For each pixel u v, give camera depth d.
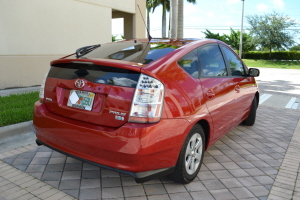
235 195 2.77
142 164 2.31
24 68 8.26
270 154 3.91
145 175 2.38
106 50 3.09
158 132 2.32
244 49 46.47
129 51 2.94
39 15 8.43
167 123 2.39
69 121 2.58
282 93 10.79
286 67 36.31
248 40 44.66
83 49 3.23
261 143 4.37
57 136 2.65
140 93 2.28
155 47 3.04
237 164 3.53
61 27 9.12
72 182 2.89
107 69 2.46
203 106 2.88
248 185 2.98
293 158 3.79
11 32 7.79
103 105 2.41
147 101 2.28
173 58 2.72
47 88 2.86
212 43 3.60
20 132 4.21
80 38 9.84
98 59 2.63
